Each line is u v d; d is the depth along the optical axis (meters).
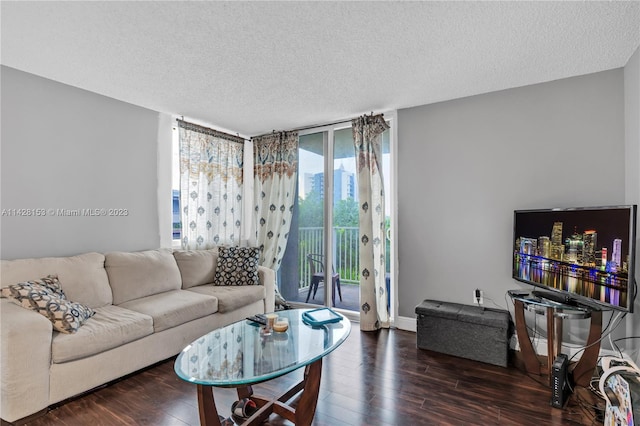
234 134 4.52
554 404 2.07
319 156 4.24
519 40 2.20
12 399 1.86
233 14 1.94
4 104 2.55
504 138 3.04
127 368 2.39
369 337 3.30
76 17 1.95
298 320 2.45
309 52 2.38
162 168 3.67
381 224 3.61
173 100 3.30
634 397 1.45
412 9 1.88
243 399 2.03
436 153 3.36
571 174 2.76
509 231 3.00
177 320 2.74
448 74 2.72
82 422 1.92
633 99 2.40
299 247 4.38
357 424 1.91
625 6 1.84
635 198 2.38
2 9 1.87
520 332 2.57
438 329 2.92
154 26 2.05
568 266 2.34
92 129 3.07
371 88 3.01
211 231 4.11
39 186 2.73
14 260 2.46
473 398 2.18
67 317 2.14
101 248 3.12
